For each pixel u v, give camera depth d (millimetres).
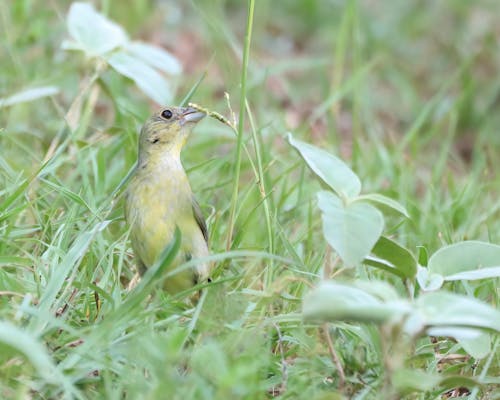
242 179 14438
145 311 8242
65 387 7125
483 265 8492
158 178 9672
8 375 7461
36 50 16047
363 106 18000
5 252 9500
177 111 10289
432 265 8492
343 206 7926
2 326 6734
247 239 11289
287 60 19797
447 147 15531
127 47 12734
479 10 22562
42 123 14359
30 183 9891
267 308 9320
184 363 7973
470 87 17250
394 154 14594
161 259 8070
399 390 7340
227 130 14562
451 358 9148
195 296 9703
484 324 6762
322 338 8383
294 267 9812
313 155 8469
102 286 8984
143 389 7309
